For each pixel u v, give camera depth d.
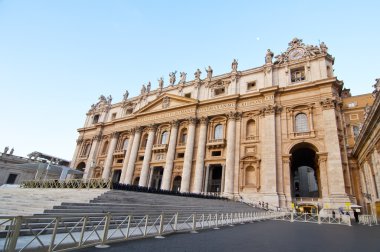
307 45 37.78
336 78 32.16
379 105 17.80
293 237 11.40
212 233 11.73
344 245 9.55
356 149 29.72
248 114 38.00
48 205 12.54
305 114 33.78
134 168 46.38
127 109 56.56
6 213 11.00
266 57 40.25
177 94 48.06
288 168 31.81
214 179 40.69
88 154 57.53
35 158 56.47
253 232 12.72
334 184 27.77
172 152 41.94
